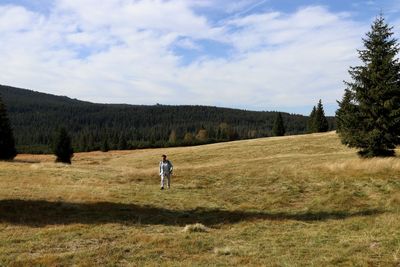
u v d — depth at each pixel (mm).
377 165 26281
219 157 58969
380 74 31109
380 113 31125
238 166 37094
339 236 12992
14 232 13320
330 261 10047
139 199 20500
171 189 24797
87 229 13922
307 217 16812
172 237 12922
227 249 11297
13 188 22406
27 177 28703
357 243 11766
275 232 14000
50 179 27875
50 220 15352
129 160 70188
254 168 33719
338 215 16969
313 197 21109
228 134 155750
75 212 16859
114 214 16672
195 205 19438
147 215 16766
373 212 16969
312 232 13750
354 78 32219
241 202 20688
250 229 14523
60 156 67062
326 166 28797
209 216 17031
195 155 63406
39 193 20844
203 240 12641
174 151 74188
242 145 68438
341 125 33062
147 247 11781
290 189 23188
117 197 20812
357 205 18703
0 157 64375
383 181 22734
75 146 133875
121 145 129250
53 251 11305
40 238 12633
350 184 22953
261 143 67750
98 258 10578
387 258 10078
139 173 32344
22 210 16766
